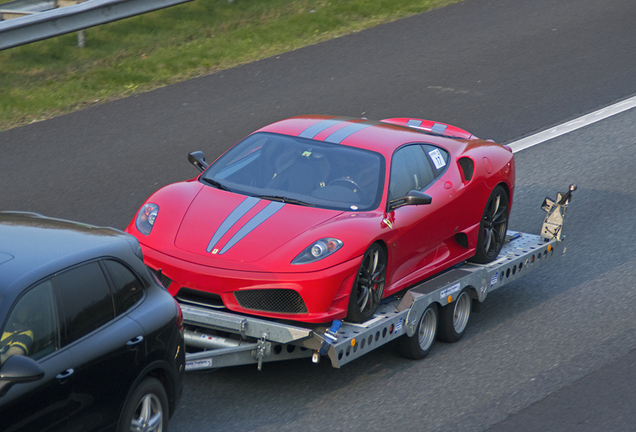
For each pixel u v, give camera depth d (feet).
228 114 76.33
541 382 39.09
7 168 63.05
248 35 98.02
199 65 88.74
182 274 36.27
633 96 87.25
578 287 51.42
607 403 37.17
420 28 104.63
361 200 40.70
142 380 28.60
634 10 115.75
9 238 27.99
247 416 34.22
